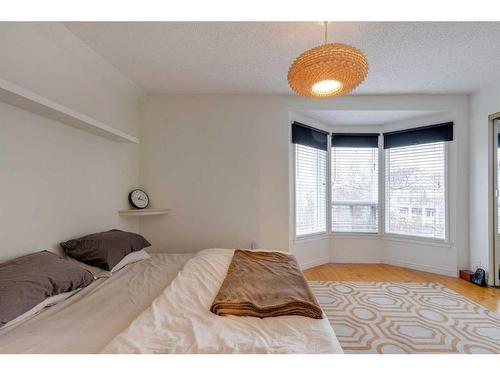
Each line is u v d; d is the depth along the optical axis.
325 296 2.32
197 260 1.86
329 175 3.44
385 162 3.40
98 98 2.15
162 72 2.30
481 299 2.25
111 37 1.77
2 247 1.37
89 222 2.04
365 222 3.45
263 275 1.47
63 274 1.29
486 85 2.58
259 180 2.82
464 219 2.83
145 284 1.54
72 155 1.86
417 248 3.13
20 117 1.45
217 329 0.94
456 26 1.64
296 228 3.10
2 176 1.36
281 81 2.49
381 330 1.75
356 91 2.73
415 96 2.84
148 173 2.81
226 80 2.47
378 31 1.70
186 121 2.81
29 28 1.52
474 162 2.74
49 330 1.00
